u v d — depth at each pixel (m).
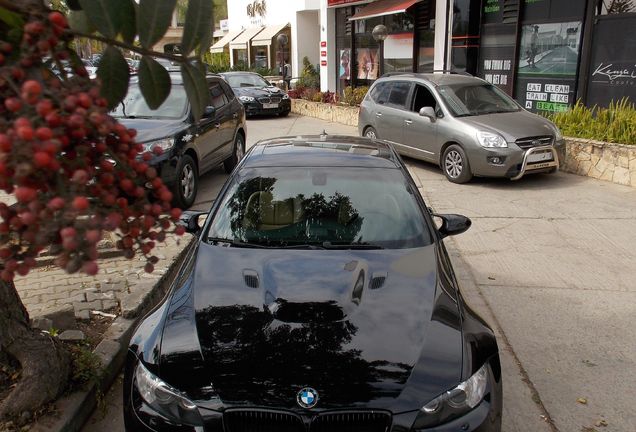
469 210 8.11
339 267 3.43
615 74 11.42
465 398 2.64
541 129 9.21
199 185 9.73
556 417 3.60
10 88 1.01
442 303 3.17
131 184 1.12
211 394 2.57
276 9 27.73
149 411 2.63
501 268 6.06
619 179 9.41
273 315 2.97
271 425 2.52
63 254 0.93
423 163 11.44
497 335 4.65
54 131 0.93
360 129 12.15
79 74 1.17
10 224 0.96
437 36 15.62
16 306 3.22
